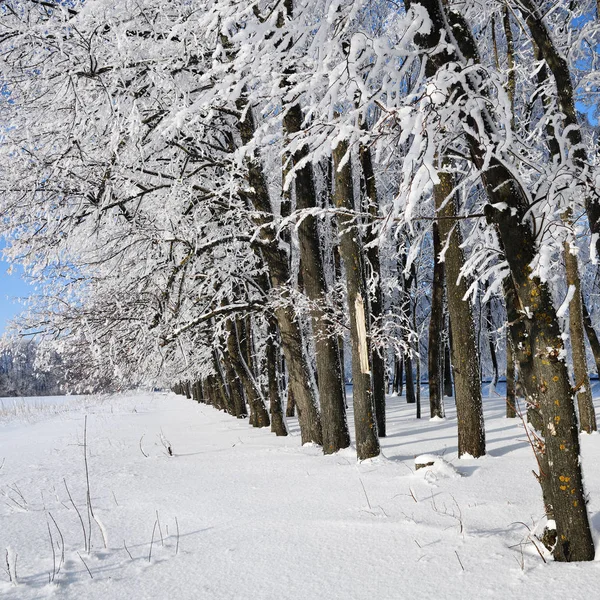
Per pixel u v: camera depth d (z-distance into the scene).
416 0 3.49
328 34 4.04
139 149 8.14
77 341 10.38
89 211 9.00
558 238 3.49
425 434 10.12
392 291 19.97
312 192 8.75
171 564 3.87
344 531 4.24
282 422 11.59
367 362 7.25
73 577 3.75
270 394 11.86
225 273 10.98
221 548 4.11
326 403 8.16
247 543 4.18
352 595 3.11
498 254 3.82
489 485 5.30
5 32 7.98
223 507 5.30
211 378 25.70
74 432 16.30
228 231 10.85
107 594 3.42
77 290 11.42
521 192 3.42
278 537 4.25
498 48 9.73
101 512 5.52
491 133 3.29
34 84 8.26
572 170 3.43
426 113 3.06
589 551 3.25
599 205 4.96
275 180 11.99
